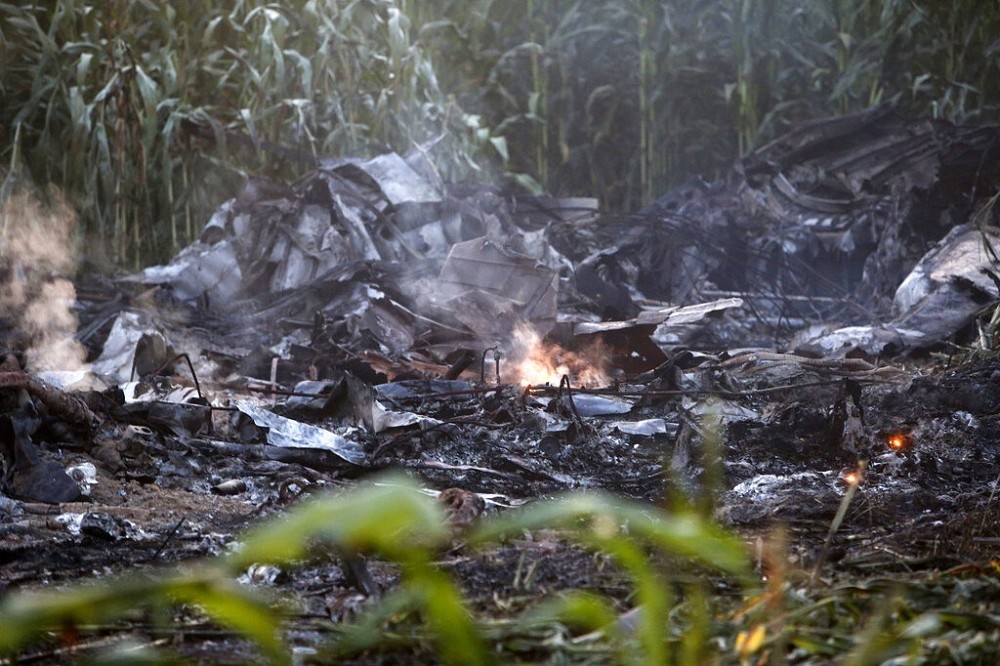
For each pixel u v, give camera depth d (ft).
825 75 63.16
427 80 52.08
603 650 9.30
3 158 48.06
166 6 48.96
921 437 24.03
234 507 18.25
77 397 21.70
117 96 45.65
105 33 49.67
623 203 65.31
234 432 22.04
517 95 63.57
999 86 62.54
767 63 63.00
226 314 37.17
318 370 31.12
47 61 47.47
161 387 27.12
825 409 26.94
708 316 37.04
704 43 63.00
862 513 17.38
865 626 9.96
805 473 20.25
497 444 22.91
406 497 3.98
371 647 10.09
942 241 41.11
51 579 13.65
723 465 21.50
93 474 18.92
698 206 51.29
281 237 39.96
